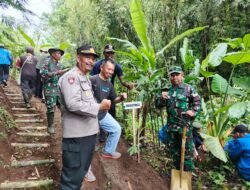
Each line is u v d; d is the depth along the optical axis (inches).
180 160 165.8
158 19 288.0
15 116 233.0
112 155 171.8
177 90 161.8
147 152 196.4
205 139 170.7
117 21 378.3
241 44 191.5
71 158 111.6
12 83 397.1
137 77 181.9
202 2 307.9
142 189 151.4
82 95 109.4
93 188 140.0
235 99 245.8
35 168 151.3
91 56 111.5
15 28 172.9
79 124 111.2
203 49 344.5
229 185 180.4
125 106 167.3
